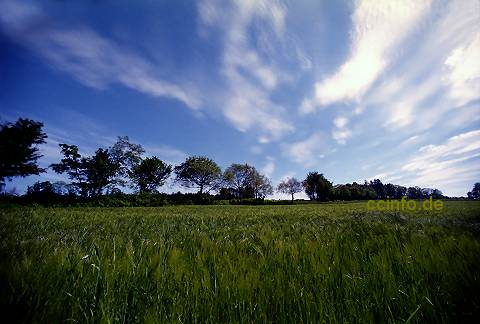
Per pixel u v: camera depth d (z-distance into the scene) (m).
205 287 1.65
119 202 54.72
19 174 55.16
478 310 1.31
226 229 6.24
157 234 5.00
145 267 1.92
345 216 11.72
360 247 2.81
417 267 1.88
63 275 1.67
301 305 1.45
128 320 1.32
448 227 5.28
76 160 60.38
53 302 1.37
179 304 1.46
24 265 1.78
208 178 88.12
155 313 1.32
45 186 54.12
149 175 78.50
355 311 1.35
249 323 1.31
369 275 1.81
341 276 1.81
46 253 2.39
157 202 63.00
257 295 1.60
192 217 12.05
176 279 1.80
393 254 2.30
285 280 1.82
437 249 2.34
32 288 1.45
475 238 2.90
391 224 6.43
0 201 44.59
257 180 105.81
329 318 1.28
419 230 4.99
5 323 1.21
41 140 57.03
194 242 3.48
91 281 1.66
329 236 4.11
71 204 49.03
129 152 67.19
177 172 89.12
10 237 3.84
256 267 2.19
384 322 1.28
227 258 2.36
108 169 63.72
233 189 107.50
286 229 6.09
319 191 123.00
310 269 2.02
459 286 1.51
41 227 5.97
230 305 1.44
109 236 4.60
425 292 1.50
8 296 1.31
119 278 1.69
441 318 1.28
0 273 1.54
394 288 1.56
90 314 1.31
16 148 52.78
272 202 90.56
